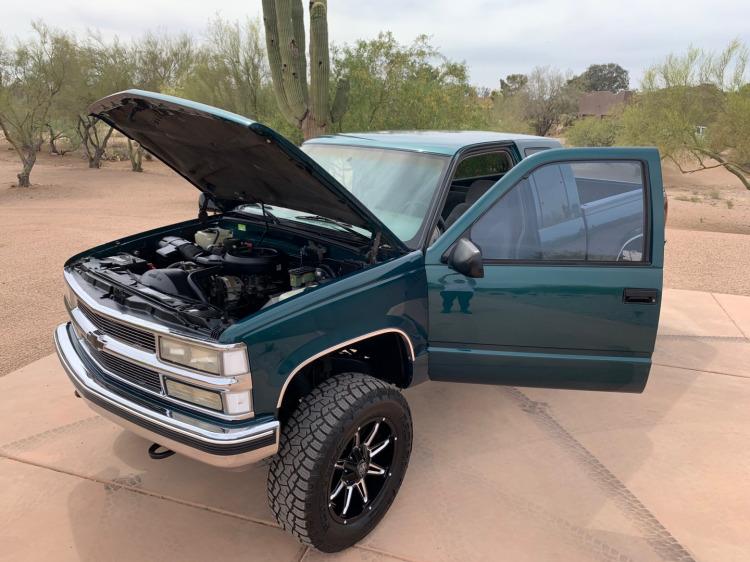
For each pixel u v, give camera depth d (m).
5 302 6.95
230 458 2.43
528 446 3.89
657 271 3.18
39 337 5.78
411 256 3.08
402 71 15.70
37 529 3.06
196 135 3.03
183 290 3.09
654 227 3.19
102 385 2.87
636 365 3.29
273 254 3.44
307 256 3.31
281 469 2.63
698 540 3.07
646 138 21.56
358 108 15.56
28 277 8.09
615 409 4.40
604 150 3.23
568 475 3.59
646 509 3.30
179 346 2.50
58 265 8.80
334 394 2.70
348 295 2.76
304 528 2.65
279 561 2.86
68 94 27.08
